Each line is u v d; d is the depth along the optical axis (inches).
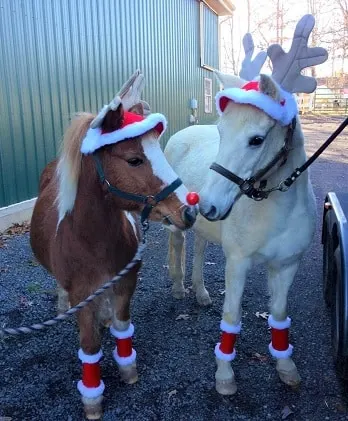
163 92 420.8
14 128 231.3
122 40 331.9
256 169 87.7
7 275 174.1
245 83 92.4
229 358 107.0
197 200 83.7
